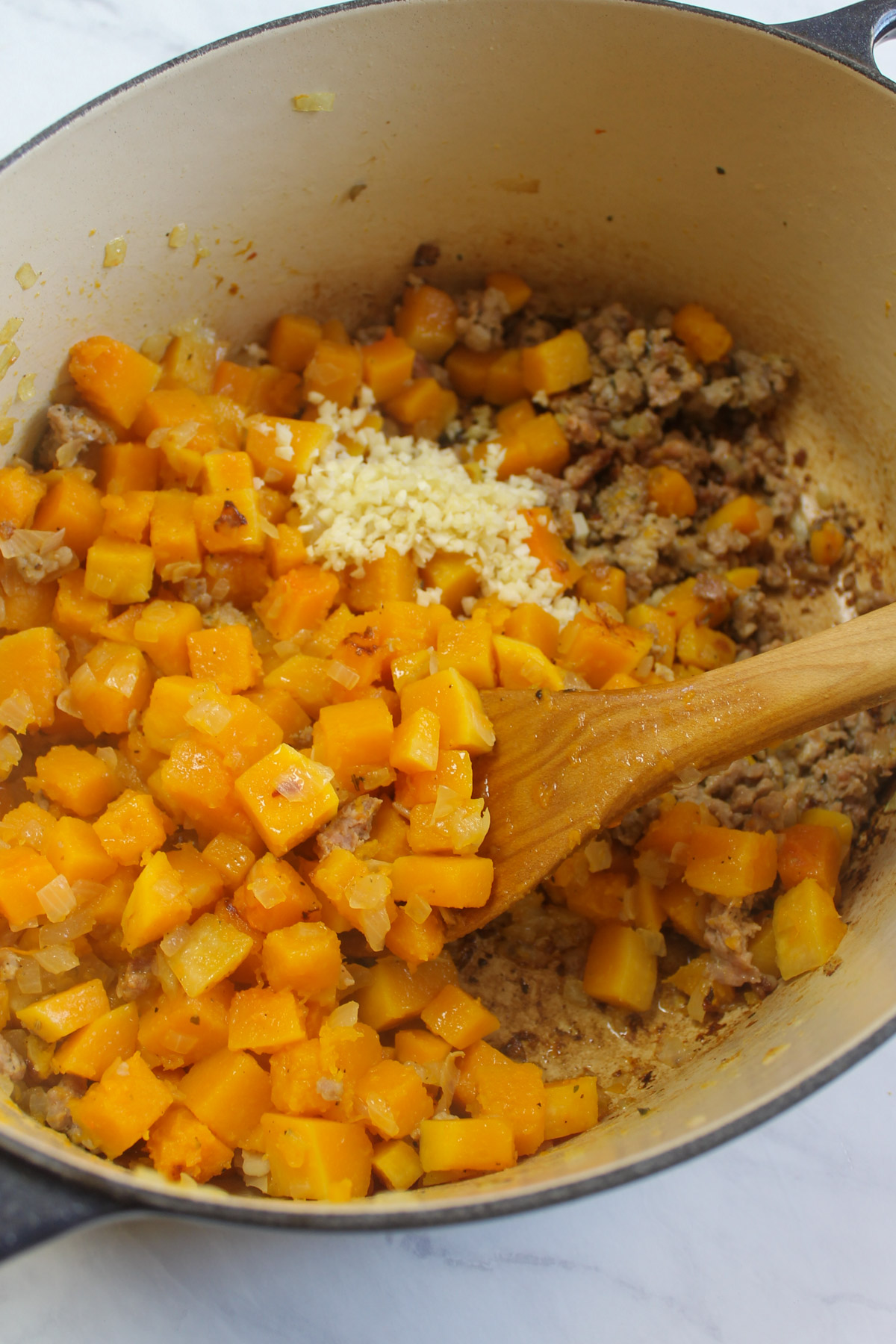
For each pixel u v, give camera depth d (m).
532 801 0.40
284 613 0.42
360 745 0.40
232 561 0.43
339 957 0.39
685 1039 0.41
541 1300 0.39
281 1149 0.37
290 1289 0.39
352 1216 0.31
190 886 0.39
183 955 0.38
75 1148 0.36
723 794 0.43
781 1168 0.41
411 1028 0.41
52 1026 0.37
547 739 0.40
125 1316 0.38
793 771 0.44
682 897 0.42
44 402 0.42
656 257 0.46
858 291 0.44
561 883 0.42
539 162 0.44
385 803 0.40
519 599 0.44
